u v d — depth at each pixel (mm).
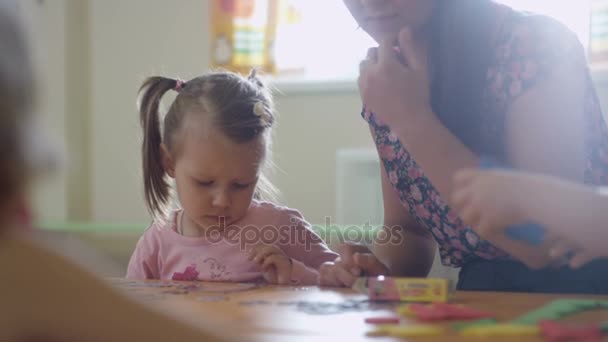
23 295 391
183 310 736
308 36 2828
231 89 1286
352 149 2695
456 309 693
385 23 1069
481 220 693
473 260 1134
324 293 897
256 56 2787
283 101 2766
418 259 1280
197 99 1280
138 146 2936
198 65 2861
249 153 1257
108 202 2973
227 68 2793
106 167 2973
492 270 1079
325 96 2730
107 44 2955
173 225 1366
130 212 2953
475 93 1062
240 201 1280
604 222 678
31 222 429
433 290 805
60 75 2891
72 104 2957
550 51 989
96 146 2979
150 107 1353
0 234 401
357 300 819
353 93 2703
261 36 2783
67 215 2898
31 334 390
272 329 630
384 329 611
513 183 681
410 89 976
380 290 814
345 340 577
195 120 1256
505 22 1053
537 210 680
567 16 2451
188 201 1280
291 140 2766
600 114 1064
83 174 2975
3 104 391
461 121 1077
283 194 2771
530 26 1021
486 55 1055
